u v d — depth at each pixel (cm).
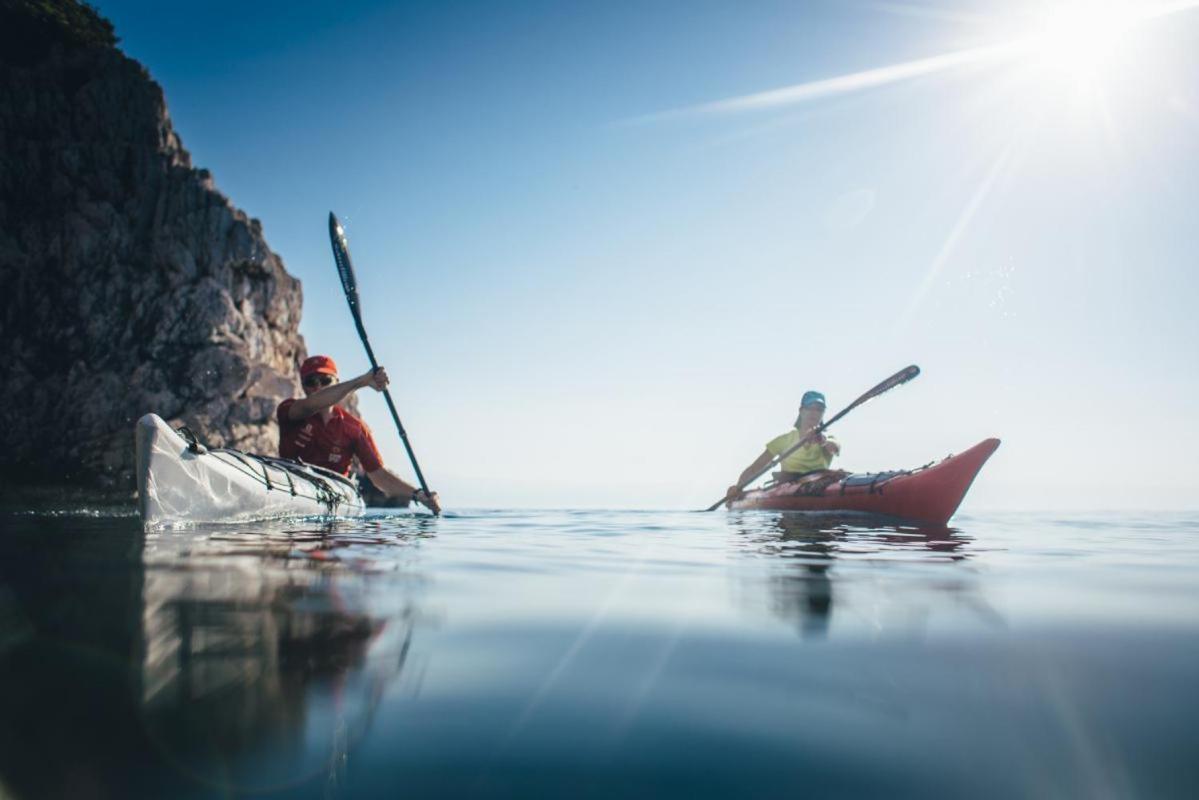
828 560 236
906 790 54
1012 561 241
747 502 766
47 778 52
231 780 53
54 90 1510
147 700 71
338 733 63
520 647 97
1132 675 86
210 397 1373
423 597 140
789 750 61
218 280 1477
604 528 428
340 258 569
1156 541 372
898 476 547
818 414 726
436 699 74
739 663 90
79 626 103
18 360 1362
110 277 1431
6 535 283
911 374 637
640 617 122
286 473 443
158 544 246
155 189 1511
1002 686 81
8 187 1426
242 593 137
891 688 80
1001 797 52
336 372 530
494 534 358
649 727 67
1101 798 52
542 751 60
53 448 1316
